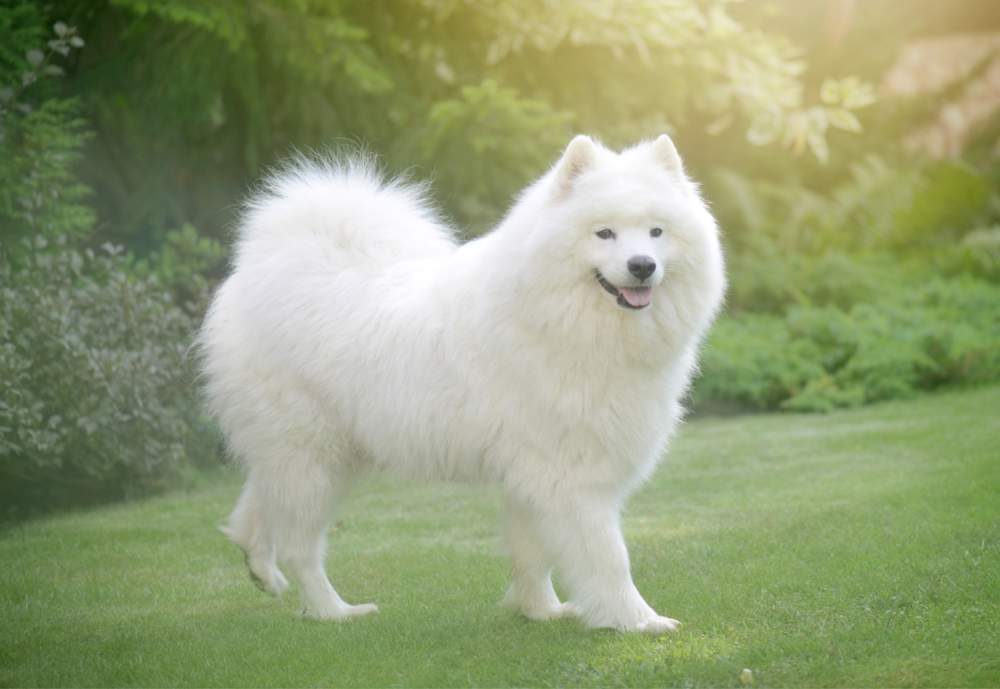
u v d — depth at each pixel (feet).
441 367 15.39
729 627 14.76
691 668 13.14
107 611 17.52
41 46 32.35
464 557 20.16
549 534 14.99
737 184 48.57
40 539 22.38
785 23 55.01
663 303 14.64
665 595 16.67
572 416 14.58
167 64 35.86
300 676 13.92
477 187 37.96
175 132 37.32
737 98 42.37
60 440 24.48
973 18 62.44
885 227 51.65
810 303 43.14
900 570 16.52
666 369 15.06
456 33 40.47
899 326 39.45
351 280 16.63
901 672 12.55
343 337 16.19
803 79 57.00
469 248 15.88
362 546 21.44
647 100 42.75
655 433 15.15
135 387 25.73
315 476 16.58
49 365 24.61
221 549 21.50
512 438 14.96
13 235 27.09
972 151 59.26
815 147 41.24
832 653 13.34
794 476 25.48
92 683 14.06
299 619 16.67
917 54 61.46
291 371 16.49
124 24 36.45
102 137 36.96
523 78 41.50
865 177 53.36
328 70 36.06
